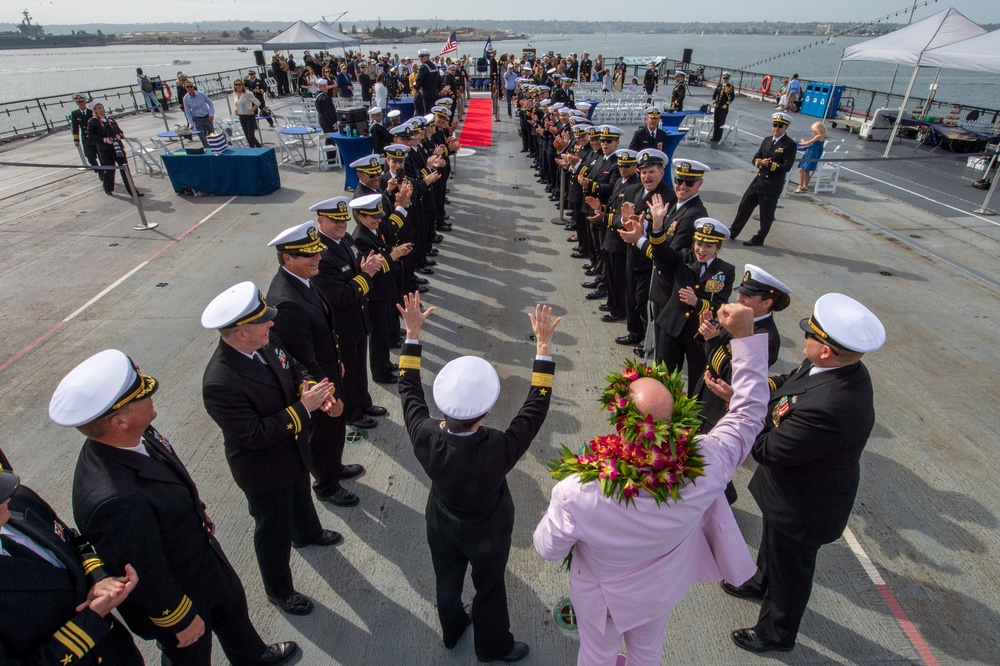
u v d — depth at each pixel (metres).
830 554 3.31
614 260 5.71
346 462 4.09
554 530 1.90
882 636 2.84
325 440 3.48
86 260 7.70
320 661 2.76
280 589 2.93
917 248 7.81
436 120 10.02
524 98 14.23
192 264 7.52
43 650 1.63
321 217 3.95
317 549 3.38
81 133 11.58
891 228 8.58
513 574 3.22
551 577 3.21
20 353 5.55
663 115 14.30
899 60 12.68
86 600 1.76
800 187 10.35
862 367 2.31
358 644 2.84
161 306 6.43
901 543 3.38
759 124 17.19
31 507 1.82
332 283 3.89
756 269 3.13
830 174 10.49
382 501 3.75
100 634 1.73
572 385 4.94
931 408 4.58
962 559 3.26
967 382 4.91
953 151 13.56
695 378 4.08
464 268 7.43
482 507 2.25
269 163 10.61
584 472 1.83
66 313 6.30
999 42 11.07
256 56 25.72
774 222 8.97
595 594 2.01
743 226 8.15
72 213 9.62
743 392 2.00
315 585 3.16
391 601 3.07
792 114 18.94
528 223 9.15
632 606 1.95
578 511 1.85
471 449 2.16
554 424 4.44
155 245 8.20
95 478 1.87
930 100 15.02
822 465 2.31
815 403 2.23
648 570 1.92
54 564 1.74
